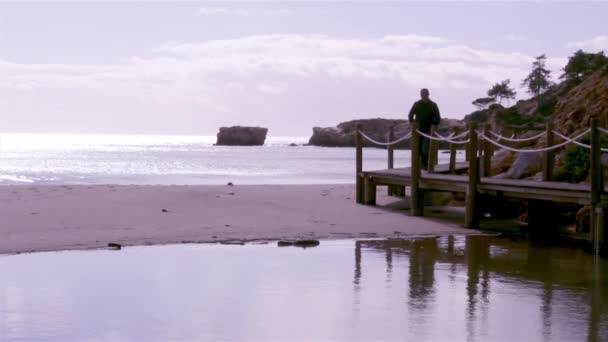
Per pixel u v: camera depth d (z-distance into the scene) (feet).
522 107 300.61
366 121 570.87
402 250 40.09
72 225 44.96
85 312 25.67
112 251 38.52
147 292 28.89
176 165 188.65
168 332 23.31
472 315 25.68
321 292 29.19
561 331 23.58
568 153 55.01
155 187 66.80
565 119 64.44
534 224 49.49
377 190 71.67
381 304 27.22
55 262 35.14
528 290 29.86
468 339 22.70
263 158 269.44
